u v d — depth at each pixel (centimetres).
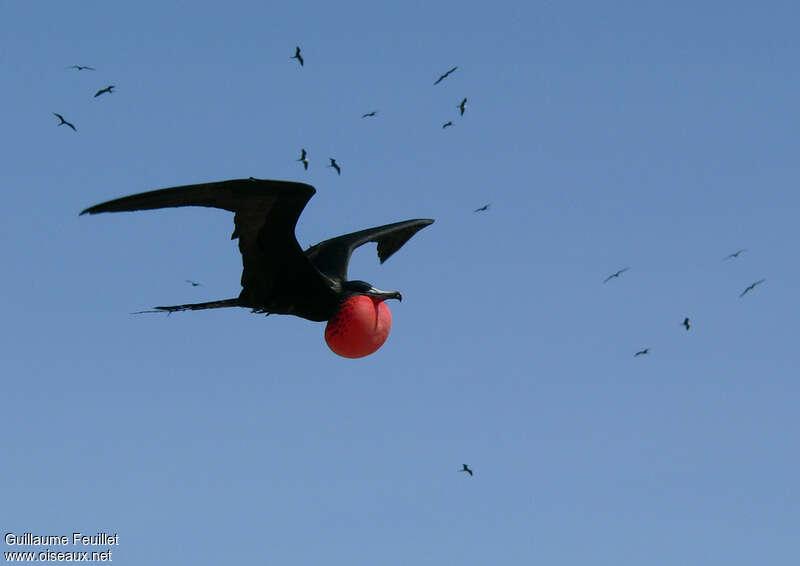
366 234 2156
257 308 1902
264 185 1733
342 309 1905
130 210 1686
